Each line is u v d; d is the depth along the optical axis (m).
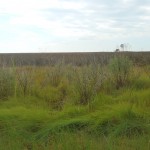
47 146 7.88
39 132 8.77
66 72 15.07
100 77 12.31
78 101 11.55
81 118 9.29
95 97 11.25
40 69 18.06
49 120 9.45
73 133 8.62
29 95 12.46
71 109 10.16
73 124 9.03
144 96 11.23
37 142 8.26
